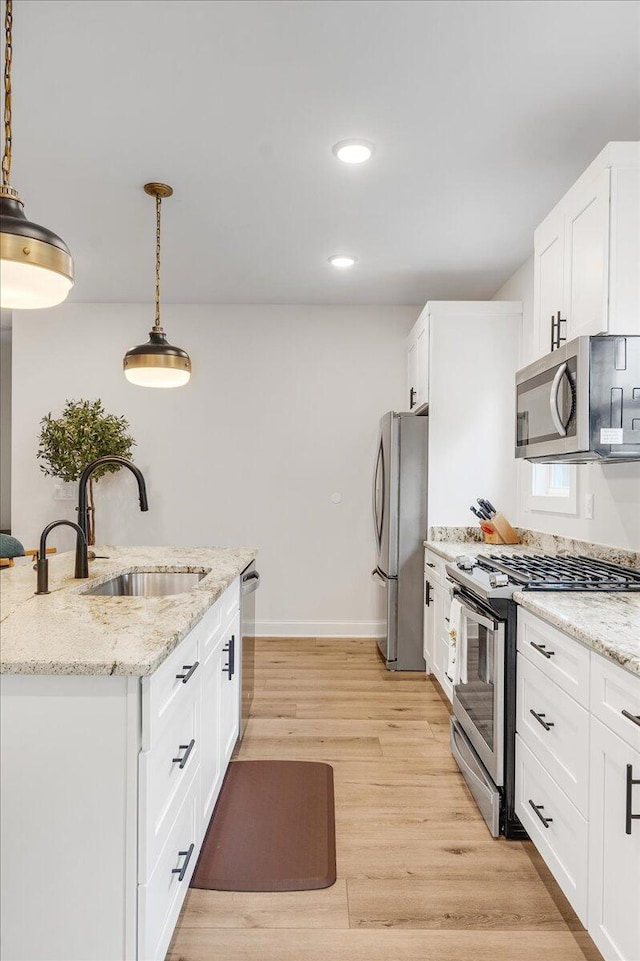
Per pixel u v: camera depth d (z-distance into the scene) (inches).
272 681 147.1
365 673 153.6
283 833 84.1
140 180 108.7
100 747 48.9
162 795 53.7
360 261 149.4
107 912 48.9
